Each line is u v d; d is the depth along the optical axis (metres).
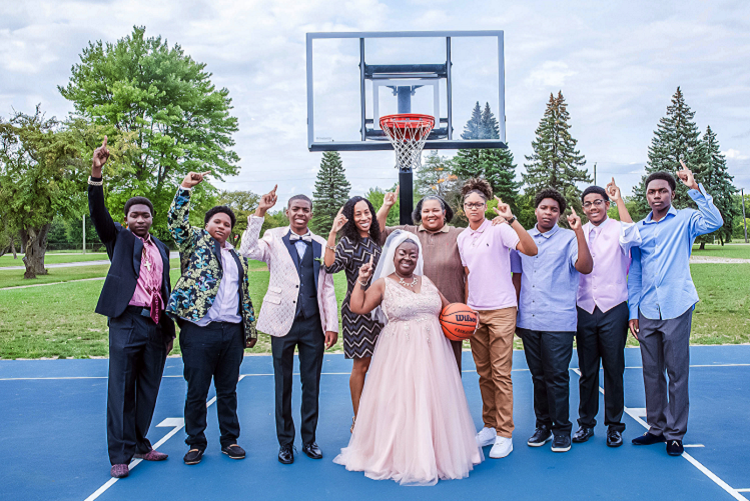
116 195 29.19
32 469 4.25
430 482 3.83
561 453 4.40
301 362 4.43
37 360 8.56
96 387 6.86
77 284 22.02
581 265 4.27
